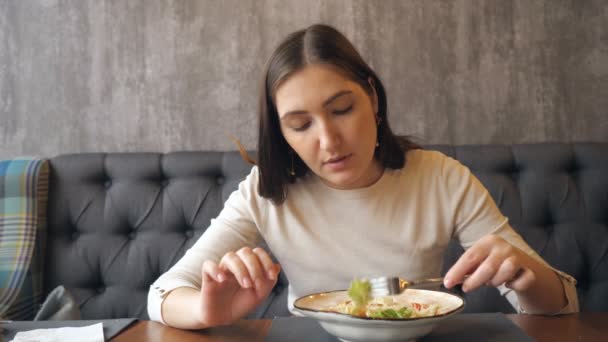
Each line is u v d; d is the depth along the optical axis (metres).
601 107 2.00
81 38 2.10
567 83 2.01
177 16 2.07
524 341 0.72
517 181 1.81
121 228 1.88
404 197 1.14
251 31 2.06
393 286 0.72
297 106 0.88
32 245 1.80
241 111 2.06
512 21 2.01
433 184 1.15
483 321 0.83
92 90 2.10
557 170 1.79
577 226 1.74
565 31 2.00
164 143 2.08
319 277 1.15
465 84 2.02
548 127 2.01
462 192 1.13
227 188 1.85
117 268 1.84
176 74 2.08
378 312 0.71
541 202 1.77
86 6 2.10
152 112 2.08
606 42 1.99
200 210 1.85
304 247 1.15
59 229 1.89
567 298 0.88
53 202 1.90
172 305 0.88
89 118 2.10
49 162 1.94
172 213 1.86
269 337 0.78
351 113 0.89
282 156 1.11
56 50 2.11
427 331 0.69
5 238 1.80
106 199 1.89
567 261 1.73
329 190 1.15
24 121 2.11
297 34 0.96
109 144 2.09
